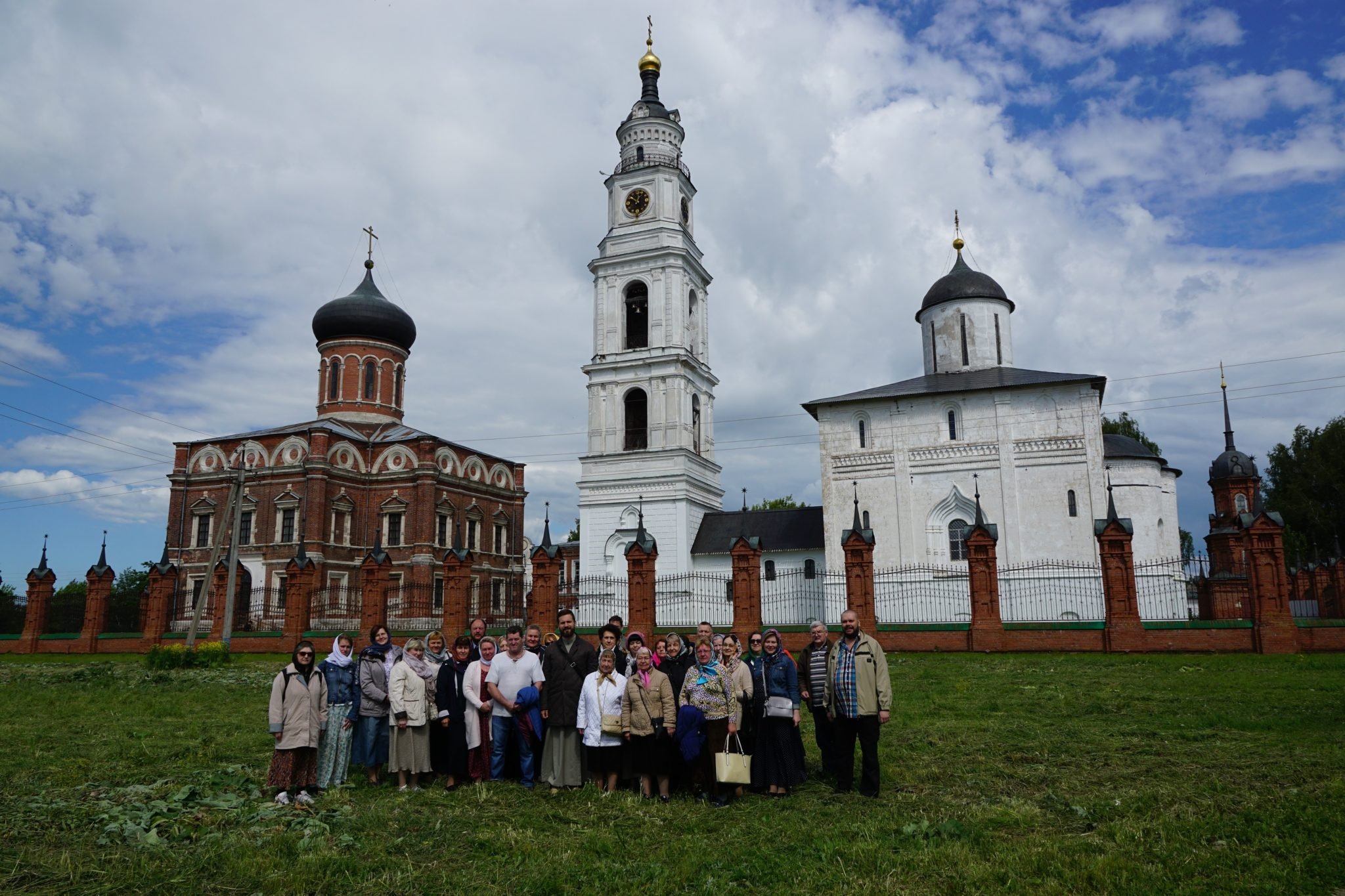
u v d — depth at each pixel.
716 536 46.22
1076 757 11.59
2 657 40.06
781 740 10.38
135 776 11.67
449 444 59.56
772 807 9.72
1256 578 25.38
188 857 8.05
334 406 61.62
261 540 54.22
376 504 57.16
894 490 40.00
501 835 8.84
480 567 61.38
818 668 10.87
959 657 26.86
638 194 50.44
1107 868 7.15
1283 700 15.76
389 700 11.09
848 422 41.38
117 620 44.00
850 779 10.27
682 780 11.16
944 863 7.54
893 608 38.75
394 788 11.24
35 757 13.26
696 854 8.06
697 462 48.44
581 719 10.74
